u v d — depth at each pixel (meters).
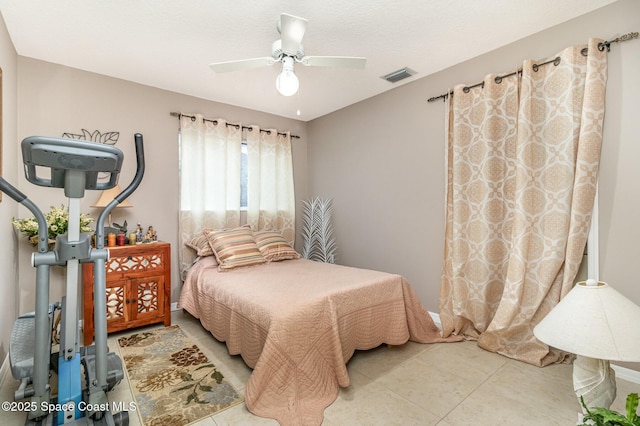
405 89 3.47
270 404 1.81
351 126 4.11
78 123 3.04
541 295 2.38
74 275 1.55
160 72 3.14
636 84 2.06
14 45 2.62
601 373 1.25
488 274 2.71
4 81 2.26
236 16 2.24
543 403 1.88
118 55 2.81
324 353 2.05
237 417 1.76
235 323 2.34
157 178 3.50
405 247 3.50
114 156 1.39
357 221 4.04
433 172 3.23
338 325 2.17
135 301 2.96
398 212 3.56
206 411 1.81
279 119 4.55
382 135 3.72
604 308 1.19
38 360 1.39
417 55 2.85
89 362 1.86
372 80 3.37
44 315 1.40
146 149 3.42
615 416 1.01
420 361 2.42
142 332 2.98
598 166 2.20
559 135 2.34
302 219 4.77
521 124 2.47
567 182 2.30
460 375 2.21
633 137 2.07
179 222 3.62
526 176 2.45
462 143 2.90
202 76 3.23
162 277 3.11
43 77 2.88
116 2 2.09
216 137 3.85
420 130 3.33
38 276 1.40
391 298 2.62
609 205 2.17
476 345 2.71
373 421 1.73
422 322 2.83
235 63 2.18
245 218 4.21
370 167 3.87
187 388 2.04
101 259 1.54
